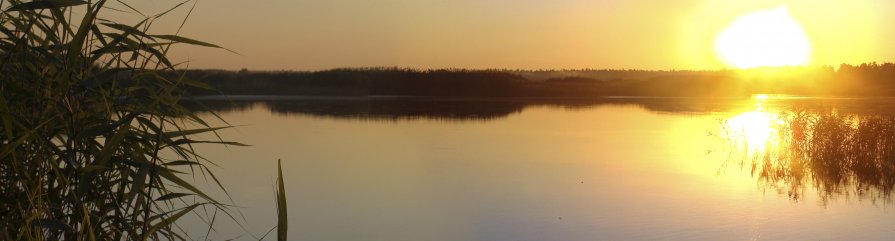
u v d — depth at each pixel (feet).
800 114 46.65
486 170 41.70
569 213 29.66
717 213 29.60
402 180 37.91
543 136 61.98
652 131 66.44
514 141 57.77
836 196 32.96
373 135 62.59
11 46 10.12
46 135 10.37
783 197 32.94
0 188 10.56
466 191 34.86
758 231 26.66
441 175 39.75
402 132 65.31
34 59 10.45
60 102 10.34
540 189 35.35
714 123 75.36
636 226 27.48
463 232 26.48
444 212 29.86
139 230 11.97
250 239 24.52
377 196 33.45
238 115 89.86
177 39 10.36
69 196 10.55
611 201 32.24
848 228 27.02
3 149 10.04
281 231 9.82
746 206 30.99
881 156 39.37
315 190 34.71
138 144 11.22
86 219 10.36
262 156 47.26
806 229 26.94
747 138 57.36
